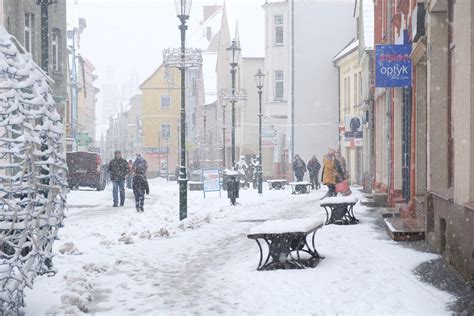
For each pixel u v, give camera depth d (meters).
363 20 36.59
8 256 7.95
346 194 25.19
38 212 8.05
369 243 14.19
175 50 28.80
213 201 31.58
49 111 8.46
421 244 13.89
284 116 61.06
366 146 37.25
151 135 104.56
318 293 9.62
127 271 12.09
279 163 61.41
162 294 10.07
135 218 23.17
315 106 57.06
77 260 13.20
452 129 13.47
